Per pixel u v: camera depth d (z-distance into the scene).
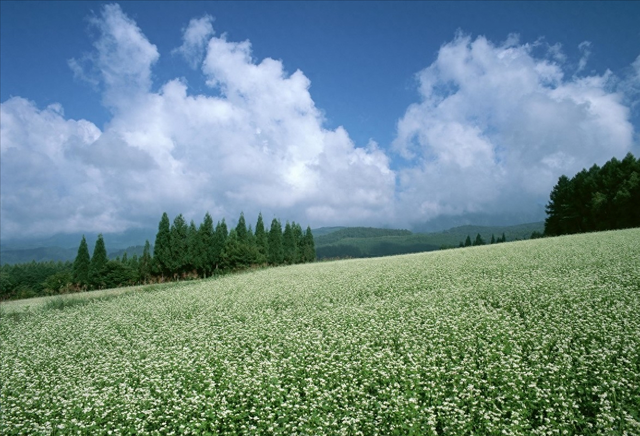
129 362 13.39
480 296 19.16
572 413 7.96
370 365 11.07
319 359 12.12
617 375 9.19
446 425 8.09
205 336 16.12
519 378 9.41
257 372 11.43
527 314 15.46
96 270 64.44
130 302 28.05
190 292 30.38
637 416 7.75
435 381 9.86
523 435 7.53
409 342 13.05
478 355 11.42
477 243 133.75
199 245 63.34
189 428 8.68
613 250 28.11
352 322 16.16
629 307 14.19
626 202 59.66
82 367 13.71
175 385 10.91
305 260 92.00
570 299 16.47
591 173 75.06
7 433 9.19
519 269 25.05
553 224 82.56
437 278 25.38
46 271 108.50
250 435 8.43
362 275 31.02
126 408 9.81
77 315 24.45
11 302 39.81
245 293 27.25
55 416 10.02
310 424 8.55
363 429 8.34
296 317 18.61
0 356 15.62
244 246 59.09
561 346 11.40
